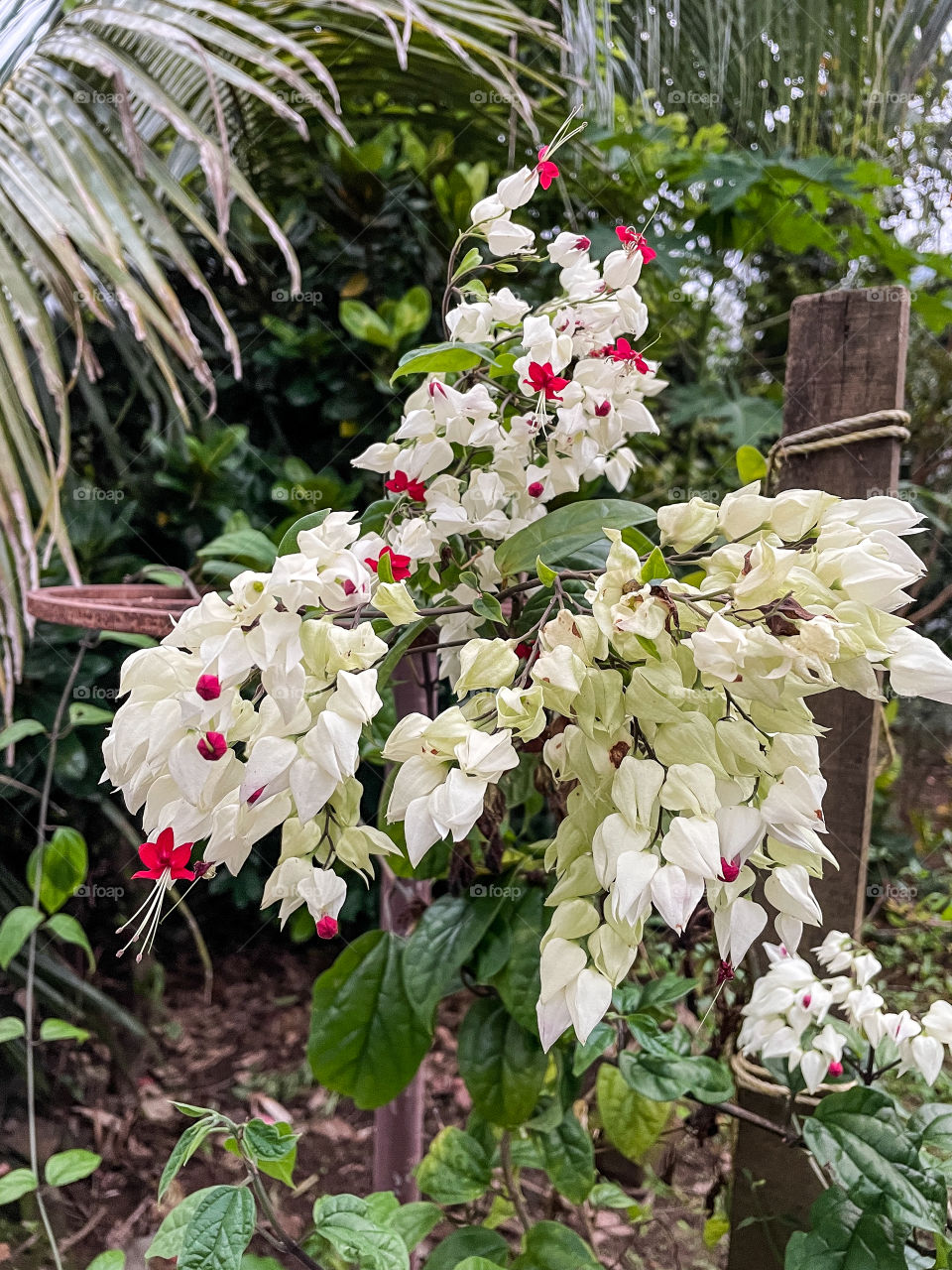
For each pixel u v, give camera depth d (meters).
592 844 0.31
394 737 0.31
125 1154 0.89
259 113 0.92
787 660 0.28
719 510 0.34
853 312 0.53
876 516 0.32
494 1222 0.65
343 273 1.10
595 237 1.00
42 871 0.69
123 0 0.66
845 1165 0.42
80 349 0.63
